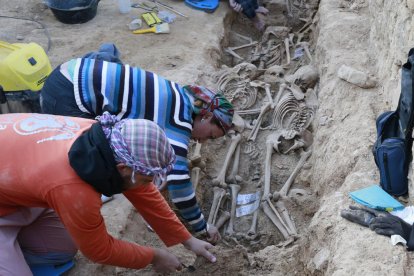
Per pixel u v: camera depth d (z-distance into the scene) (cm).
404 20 353
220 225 391
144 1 683
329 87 442
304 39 648
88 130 219
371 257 267
